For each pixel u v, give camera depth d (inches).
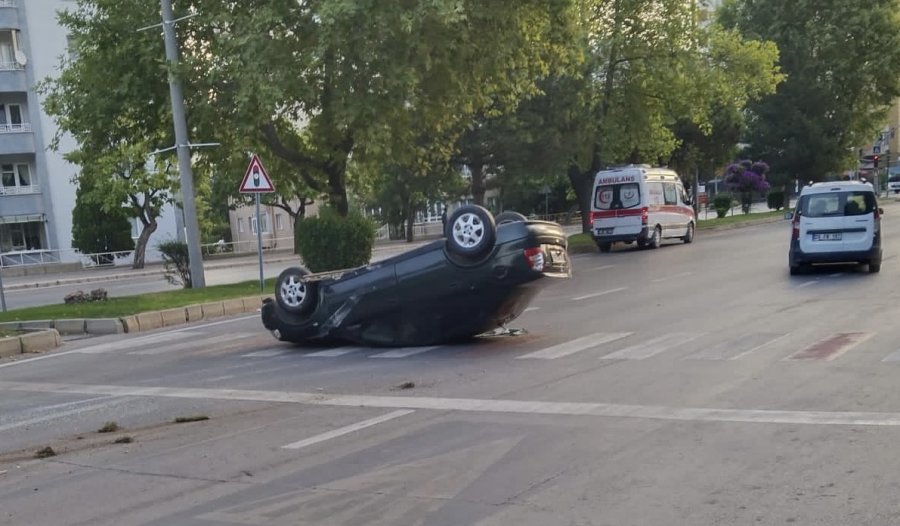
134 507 211.2
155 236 1978.3
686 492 196.5
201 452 259.1
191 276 812.6
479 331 432.8
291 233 2822.3
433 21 753.0
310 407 312.8
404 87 759.7
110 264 1819.6
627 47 1338.6
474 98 912.3
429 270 418.3
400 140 876.0
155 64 812.0
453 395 315.6
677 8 1321.4
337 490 213.8
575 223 2425.0
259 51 733.3
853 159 2220.7
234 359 445.4
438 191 1494.8
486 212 405.4
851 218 653.9
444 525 185.2
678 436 241.8
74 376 427.5
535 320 508.7
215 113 818.8
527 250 402.9
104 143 893.8
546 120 1256.8
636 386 309.6
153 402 343.9
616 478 209.3
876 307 474.6
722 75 1371.8
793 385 295.6
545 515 187.3
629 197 1152.2
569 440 244.8
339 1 700.0
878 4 2036.2
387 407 303.3
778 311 483.8
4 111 1836.9
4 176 1850.4
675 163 1766.7
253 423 293.7
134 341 550.3
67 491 228.4
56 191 1865.2
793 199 2706.7
